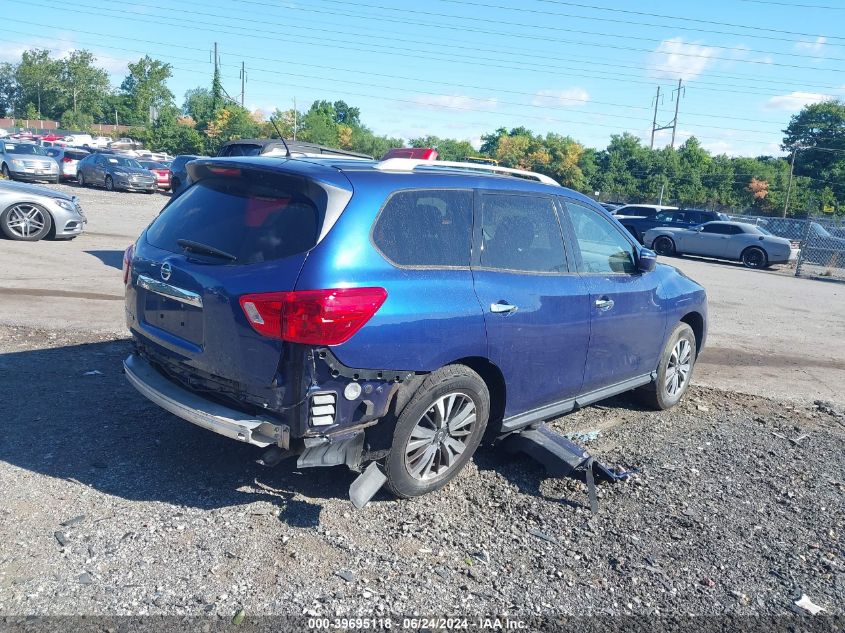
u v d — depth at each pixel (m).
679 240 25.30
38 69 125.31
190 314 3.78
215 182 4.13
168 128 74.12
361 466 3.86
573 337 4.76
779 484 4.80
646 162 82.25
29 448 4.32
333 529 3.74
